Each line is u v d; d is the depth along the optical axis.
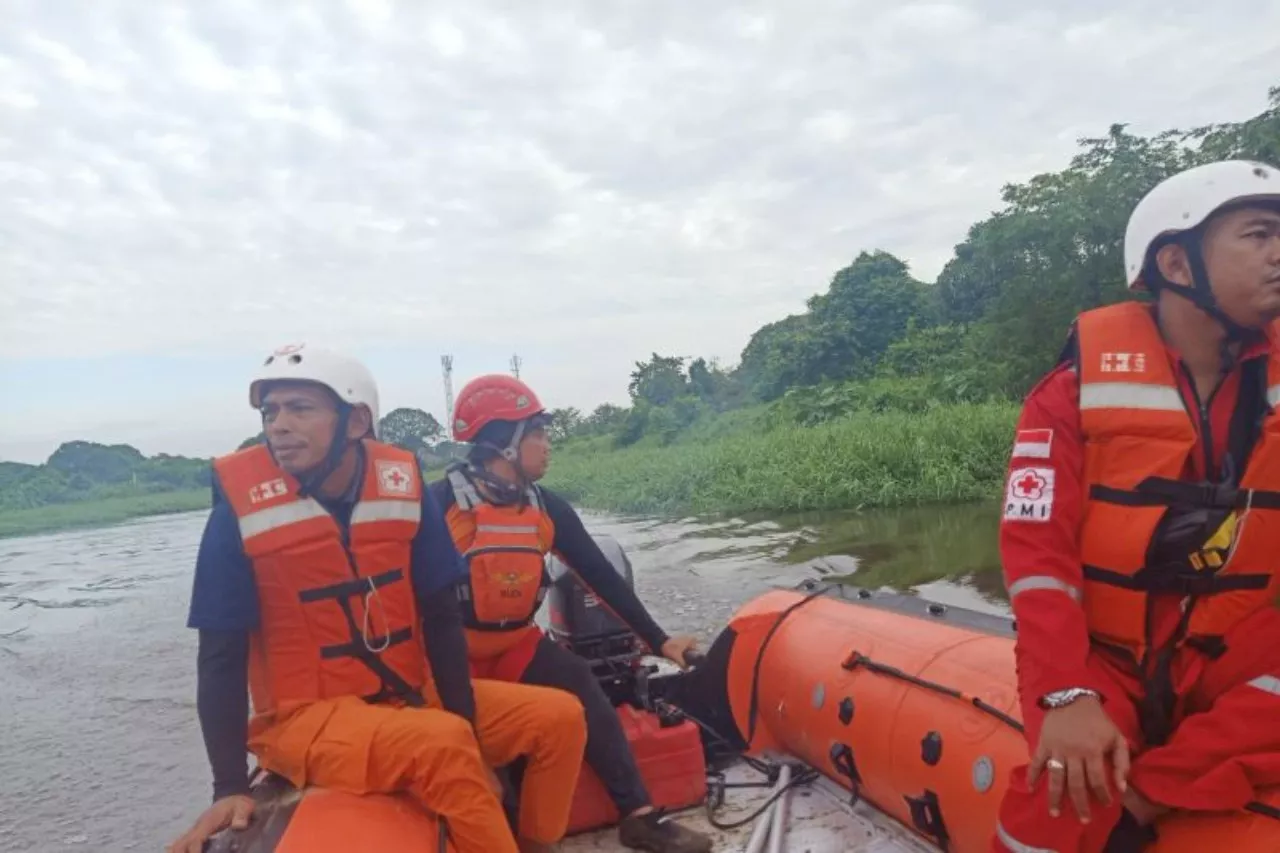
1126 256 1.77
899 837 2.88
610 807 3.13
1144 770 1.64
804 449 14.83
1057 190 18.05
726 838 3.04
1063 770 1.57
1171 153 17.28
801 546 9.37
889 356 25.34
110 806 4.46
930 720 2.67
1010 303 18.80
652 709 3.65
